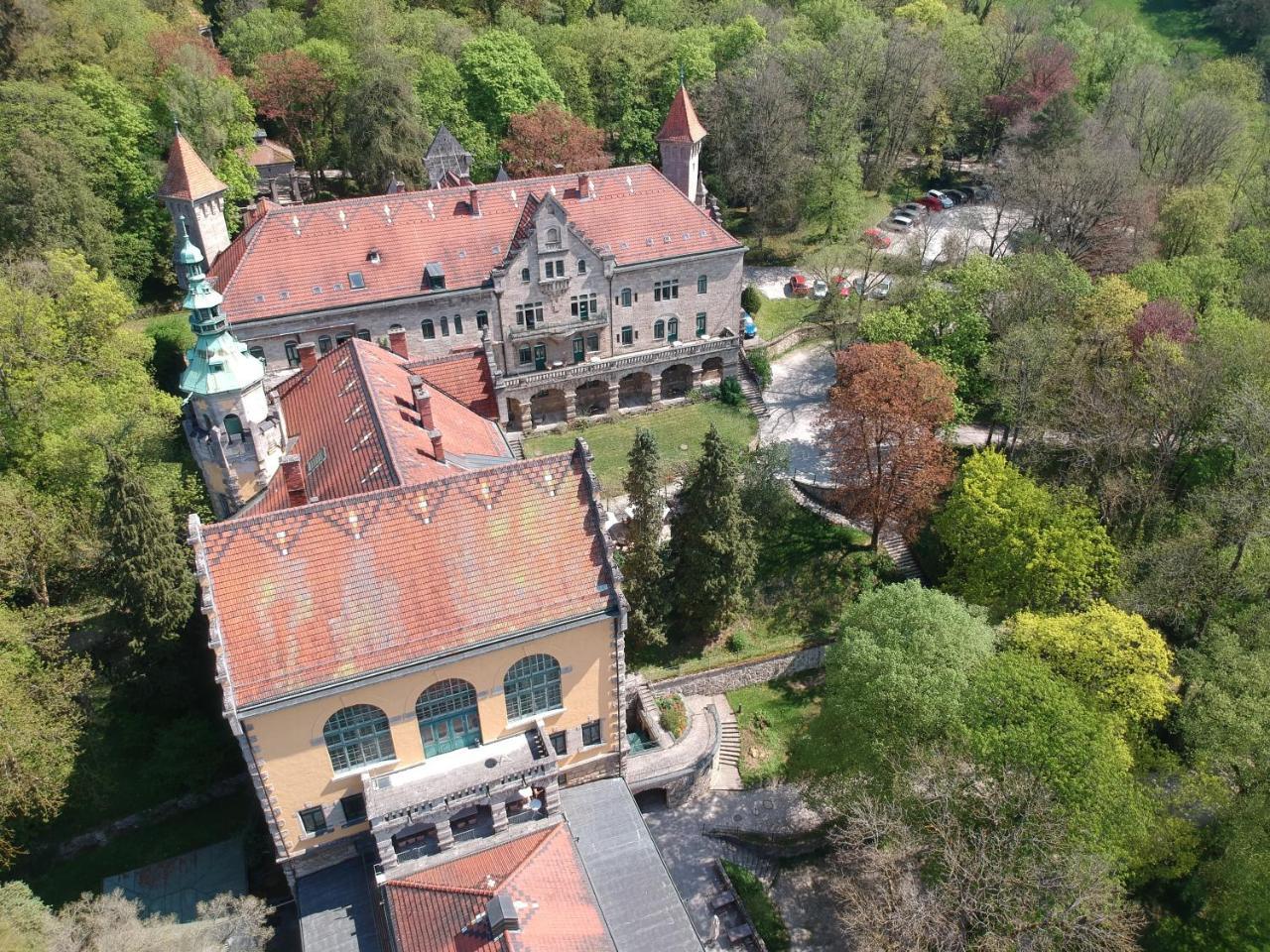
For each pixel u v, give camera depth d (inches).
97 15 3757.4
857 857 1726.1
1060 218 3631.9
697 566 2231.8
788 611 2502.5
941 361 2871.6
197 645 1961.1
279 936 1726.1
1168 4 5920.3
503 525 1662.2
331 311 2775.6
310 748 1561.3
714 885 1911.9
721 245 3137.3
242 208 3607.3
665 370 3191.4
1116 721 1852.9
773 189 3919.8
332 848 1675.7
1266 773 1787.6
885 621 1892.2
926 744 1743.4
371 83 3722.9
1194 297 3041.3
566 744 1802.4
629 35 4439.0
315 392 2219.5
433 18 4704.7
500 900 1393.9
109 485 1800.0
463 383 2352.4
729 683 2332.7
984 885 1485.0
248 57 4424.2
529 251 2881.4
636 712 2192.4
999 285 2965.1
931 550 2664.9
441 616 1593.3
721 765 2160.4
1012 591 2299.5
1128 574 2346.2
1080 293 2942.9
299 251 2790.4
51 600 2208.4
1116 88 4586.6
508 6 5054.1
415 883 1521.9
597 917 1482.5
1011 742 1633.9
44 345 2384.4
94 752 1873.8
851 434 2480.3
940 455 2500.0
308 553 1561.3
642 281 3078.2
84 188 3065.9
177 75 3486.7
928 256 3981.3
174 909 1742.1
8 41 3420.3
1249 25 5388.8
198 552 1505.9
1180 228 3580.2
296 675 1504.7
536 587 1652.3
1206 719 1868.8
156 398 2519.7
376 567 1585.9
